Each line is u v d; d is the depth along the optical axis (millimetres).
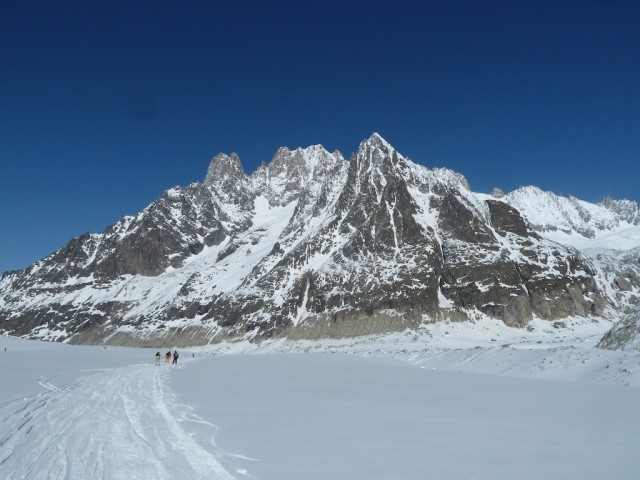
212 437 19125
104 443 18141
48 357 85812
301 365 68875
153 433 19781
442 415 24828
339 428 21016
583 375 47000
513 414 25312
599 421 23359
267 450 17172
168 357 71750
